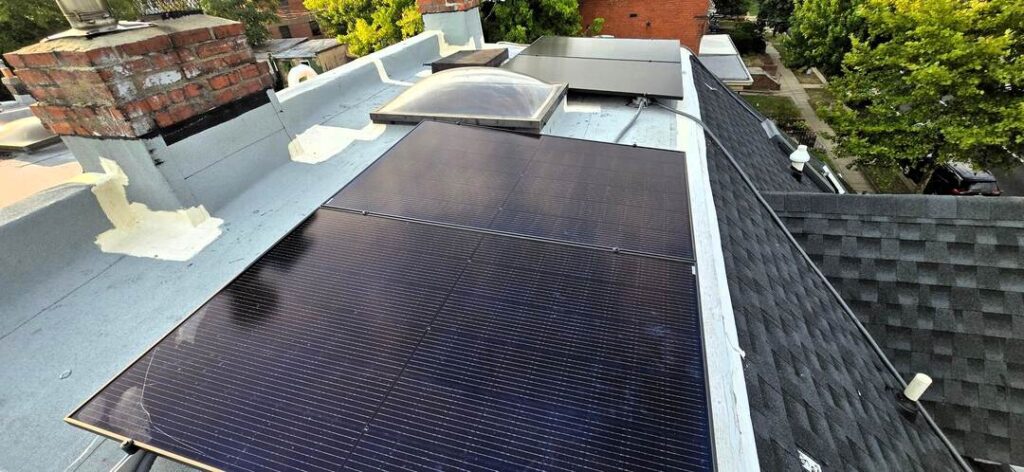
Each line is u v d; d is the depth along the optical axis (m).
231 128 4.08
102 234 3.59
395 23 19.69
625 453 1.82
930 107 15.44
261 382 2.06
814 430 2.97
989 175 16.83
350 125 5.75
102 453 2.24
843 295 5.34
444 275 2.70
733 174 5.69
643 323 2.38
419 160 4.09
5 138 7.14
